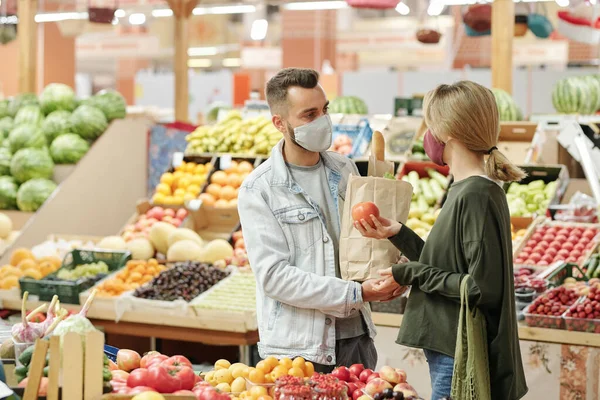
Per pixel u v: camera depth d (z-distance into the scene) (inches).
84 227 294.2
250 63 725.9
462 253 116.2
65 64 623.2
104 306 210.7
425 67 886.4
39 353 100.7
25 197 294.2
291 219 132.4
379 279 128.1
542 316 178.7
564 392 177.9
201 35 754.2
